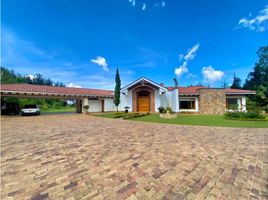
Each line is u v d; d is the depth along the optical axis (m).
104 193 3.11
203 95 23.61
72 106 68.38
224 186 3.34
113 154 5.39
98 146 6.36
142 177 3.77
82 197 2.98
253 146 6.25
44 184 3.47
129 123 13.38
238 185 3.38
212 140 7.26
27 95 20.89
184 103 25.17
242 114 15.41
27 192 3.17
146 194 3.07
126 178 3.72
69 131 9.68
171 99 25.61
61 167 4.36
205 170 4.12
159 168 4.26
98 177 3.78
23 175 3.90
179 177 3.75
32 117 19.53
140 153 5.48
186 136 8.14
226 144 6.56
